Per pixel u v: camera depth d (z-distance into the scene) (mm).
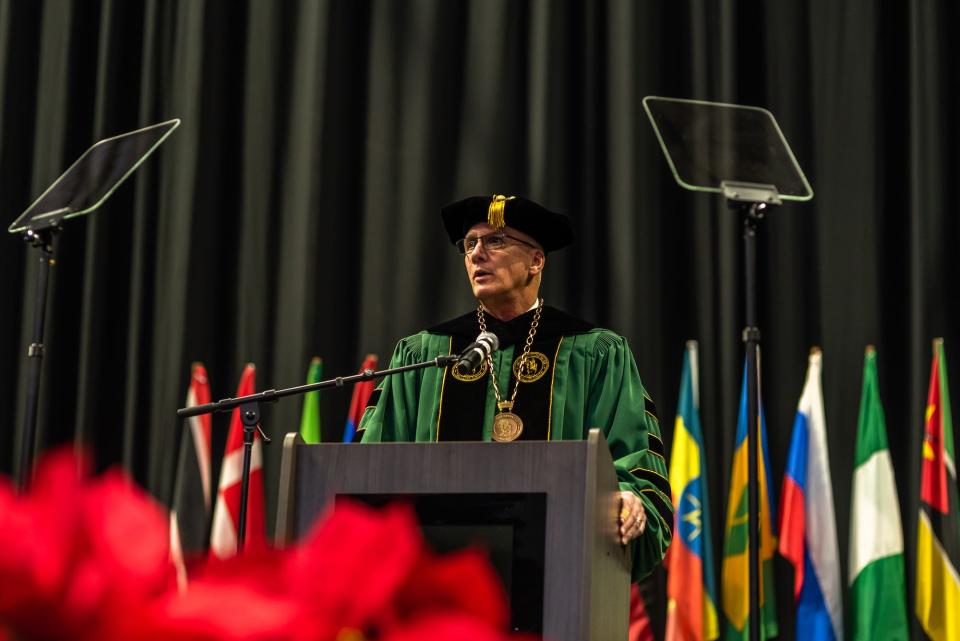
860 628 11469
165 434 12984
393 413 7449
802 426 11945
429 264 13289
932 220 12562
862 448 11844
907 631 11398
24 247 13836
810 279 12852
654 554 6113
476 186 13359
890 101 13281
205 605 1137
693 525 11750
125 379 13547
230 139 13938
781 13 13484
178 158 13617
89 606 1129
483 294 7492
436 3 13797
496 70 13547
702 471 11969
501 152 13414
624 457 6559
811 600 11625
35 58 14273
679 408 12172
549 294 13016
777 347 12688
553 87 13461
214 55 14008
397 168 13531
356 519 1185
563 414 7117
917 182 12602
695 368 12219
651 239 13062
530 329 7492
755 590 8367
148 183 13711
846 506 12273
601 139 13414
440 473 5129
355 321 13383
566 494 4969
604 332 7453
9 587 1121
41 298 9828
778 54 13398
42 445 13305
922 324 12258
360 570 1158
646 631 11609
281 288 13312
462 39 13789
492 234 7602
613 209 12969
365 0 14047
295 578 1164
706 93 13211
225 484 12219
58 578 1135
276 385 13094
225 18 14141
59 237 13867
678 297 13023
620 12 13375
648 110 9781
